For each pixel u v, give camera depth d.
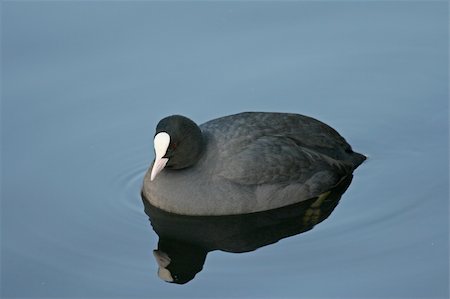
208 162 14.30
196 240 13.84
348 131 16.44
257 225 14.17
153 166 14.14
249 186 14.28
